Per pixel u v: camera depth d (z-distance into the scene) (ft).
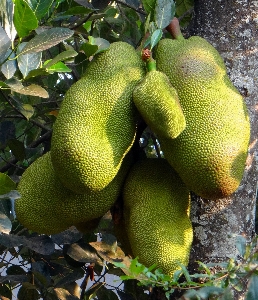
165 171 4.92
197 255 4.78
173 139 4.47
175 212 4.73
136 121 4.73
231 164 4.36
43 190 4.89
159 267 4.54
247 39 5.04
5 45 4.50
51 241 5.77
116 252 5.77
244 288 4.50
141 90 4.44
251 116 4.95
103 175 4.50
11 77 4.68
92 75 4.73
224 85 4.60
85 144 4.40
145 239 4.62
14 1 4.42
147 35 5.08
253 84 4.99
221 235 4.76
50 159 4.98
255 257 3.53
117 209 5.20
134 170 5.02
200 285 3.63
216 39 5.07
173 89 4.45
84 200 4.86
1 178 4.13
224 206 4.79
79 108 4.53
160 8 4.99
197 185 4.47
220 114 4.42
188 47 4.77
